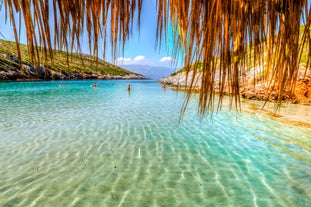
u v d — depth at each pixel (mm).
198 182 5270
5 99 21328
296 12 896
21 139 8344
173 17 871
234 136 8852
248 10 765
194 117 12820
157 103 19922
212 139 8484
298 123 10938
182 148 7512
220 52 736
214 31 715
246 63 820
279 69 971
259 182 5238
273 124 10789
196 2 756
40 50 708
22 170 5754
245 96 20094
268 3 843
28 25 693
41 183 5129
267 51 928
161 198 4637
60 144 7820
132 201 4520
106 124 10969
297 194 4719
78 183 5160
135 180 5340
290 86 997
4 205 4301
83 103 19453
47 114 13672
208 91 789
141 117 12898
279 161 6395
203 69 770
